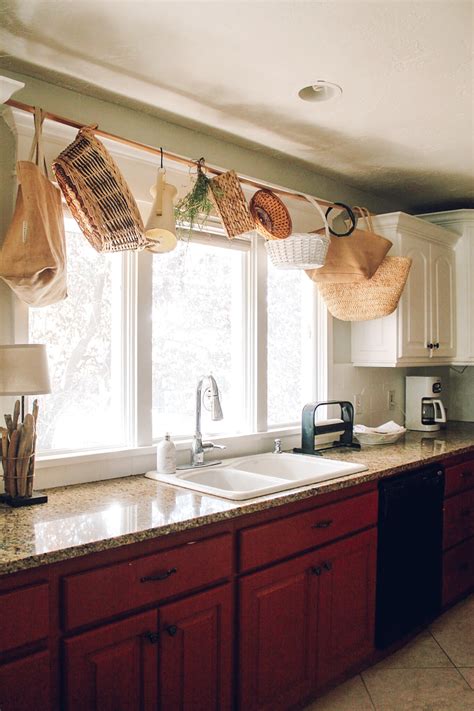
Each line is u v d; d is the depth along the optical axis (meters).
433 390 3.97
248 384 3.03
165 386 2.70
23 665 1.51
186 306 2.78
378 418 3.85
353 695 2.41
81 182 1.97
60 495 2.16
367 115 2.56
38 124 1.97
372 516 2.61
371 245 3.07
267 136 2.80
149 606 1.78
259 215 2.64
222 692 1.97
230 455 2.89
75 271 2.38
